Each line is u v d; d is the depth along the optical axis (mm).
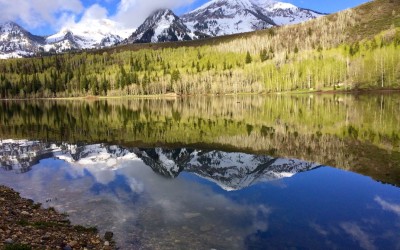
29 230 15414
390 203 20094
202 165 31906
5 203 20156
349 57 172125
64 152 39625
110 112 99625
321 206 19734
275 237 15758
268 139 44719
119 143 45312
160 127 60688
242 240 15461
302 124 56906
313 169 28562
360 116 61906
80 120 76938
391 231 16203
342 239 15430
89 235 16031
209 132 53062
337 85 161750
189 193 22891
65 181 26797
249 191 23000
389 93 128875
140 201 21359
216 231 16547
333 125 53406
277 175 27203
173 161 33812
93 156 36969
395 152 33438
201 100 158625
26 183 26422
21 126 66750
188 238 15797
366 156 32344
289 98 140375
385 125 50219
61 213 19438
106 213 19312
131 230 16812
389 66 150000
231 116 77000
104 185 25391
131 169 30625
